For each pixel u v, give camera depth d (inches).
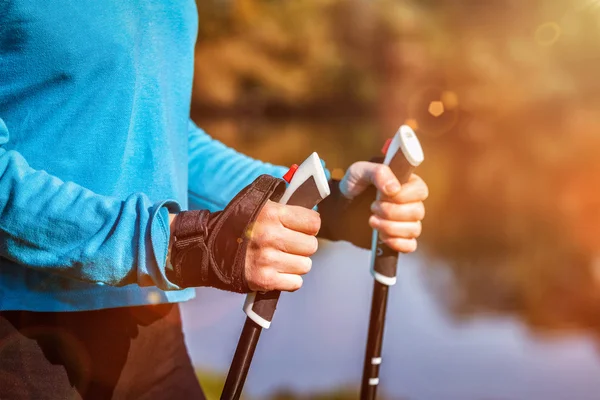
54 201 35.5
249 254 36.1
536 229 317.4
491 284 208.4
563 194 430.3
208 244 36.1
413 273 226.7
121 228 35.4
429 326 167.8
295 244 35.9
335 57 1637.6
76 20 39.2
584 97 1648.6
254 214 35.8
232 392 38.5
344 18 1695.4
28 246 35.8
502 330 164.7
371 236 49.8
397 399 121.0
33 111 39.8
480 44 1718.8
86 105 40.6
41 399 41.4
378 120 1531.7
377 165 46.3
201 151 53.8
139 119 43.8
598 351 148.9
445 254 259.6
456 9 1763.0
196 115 1487.5
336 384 119.3
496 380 132.3
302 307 171.8
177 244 36.2
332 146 713.6
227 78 1486.2
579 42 1690.5
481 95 1615.4
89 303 42.6
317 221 36.5
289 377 121.8
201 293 185.3
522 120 1289.4
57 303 41.7
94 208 35.9
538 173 543.5
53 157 40.3
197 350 135.6
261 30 1545.3
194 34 49.9
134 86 42.4
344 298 179.9
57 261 35.6
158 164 44.8
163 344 48.5
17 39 38.5
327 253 238.7
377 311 47.3
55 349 42.0
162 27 45.5
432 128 1249.4
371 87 1665.8
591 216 339.9
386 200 46.2
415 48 1718.8
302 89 1566.2
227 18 1519.4
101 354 43.9
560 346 152.4
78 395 42.8
